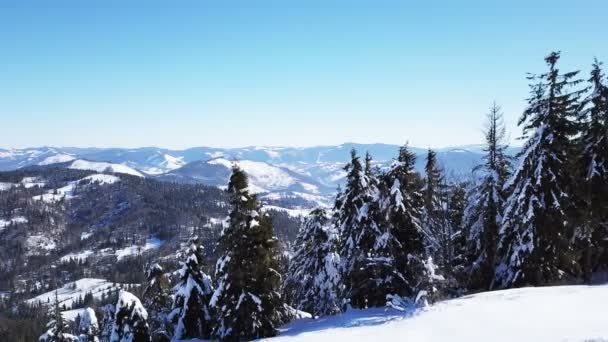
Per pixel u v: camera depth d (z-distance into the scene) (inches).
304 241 1590.8
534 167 1121.4
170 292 1648.6
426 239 1245.1
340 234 1350.9
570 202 1111.6
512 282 1146.7
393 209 1186.0
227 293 1205.1
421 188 1296.8
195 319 1449.3
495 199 1286.9
